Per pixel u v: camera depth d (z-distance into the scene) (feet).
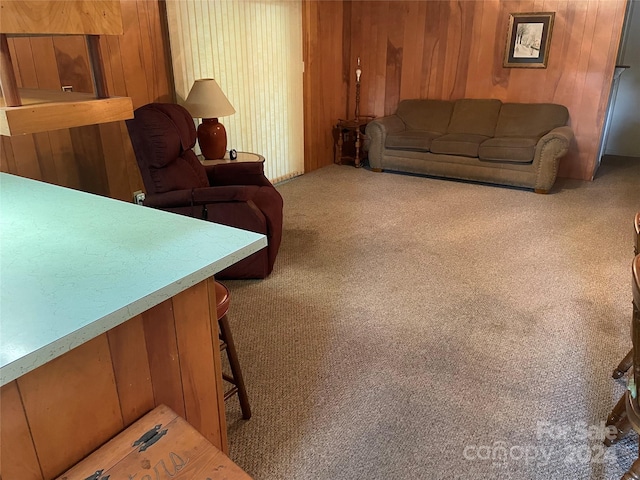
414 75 19.95
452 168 17.57
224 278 10.20
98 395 3.58
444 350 7.74
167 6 11.94
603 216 13.97
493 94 18.62
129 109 3.90
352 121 20.20
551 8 16.71
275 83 16.43
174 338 4.07
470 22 18.21
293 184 17.62
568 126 17.17
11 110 3.12
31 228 4.65
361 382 7.02
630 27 20.47
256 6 14.84
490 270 10.57
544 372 7.19
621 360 7.30
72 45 10.19
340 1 19.13
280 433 6.10
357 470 5.55
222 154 12.94
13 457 3.16
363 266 10.82
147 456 3.61
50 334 2.95
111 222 4.83
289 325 8.49
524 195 16.16
